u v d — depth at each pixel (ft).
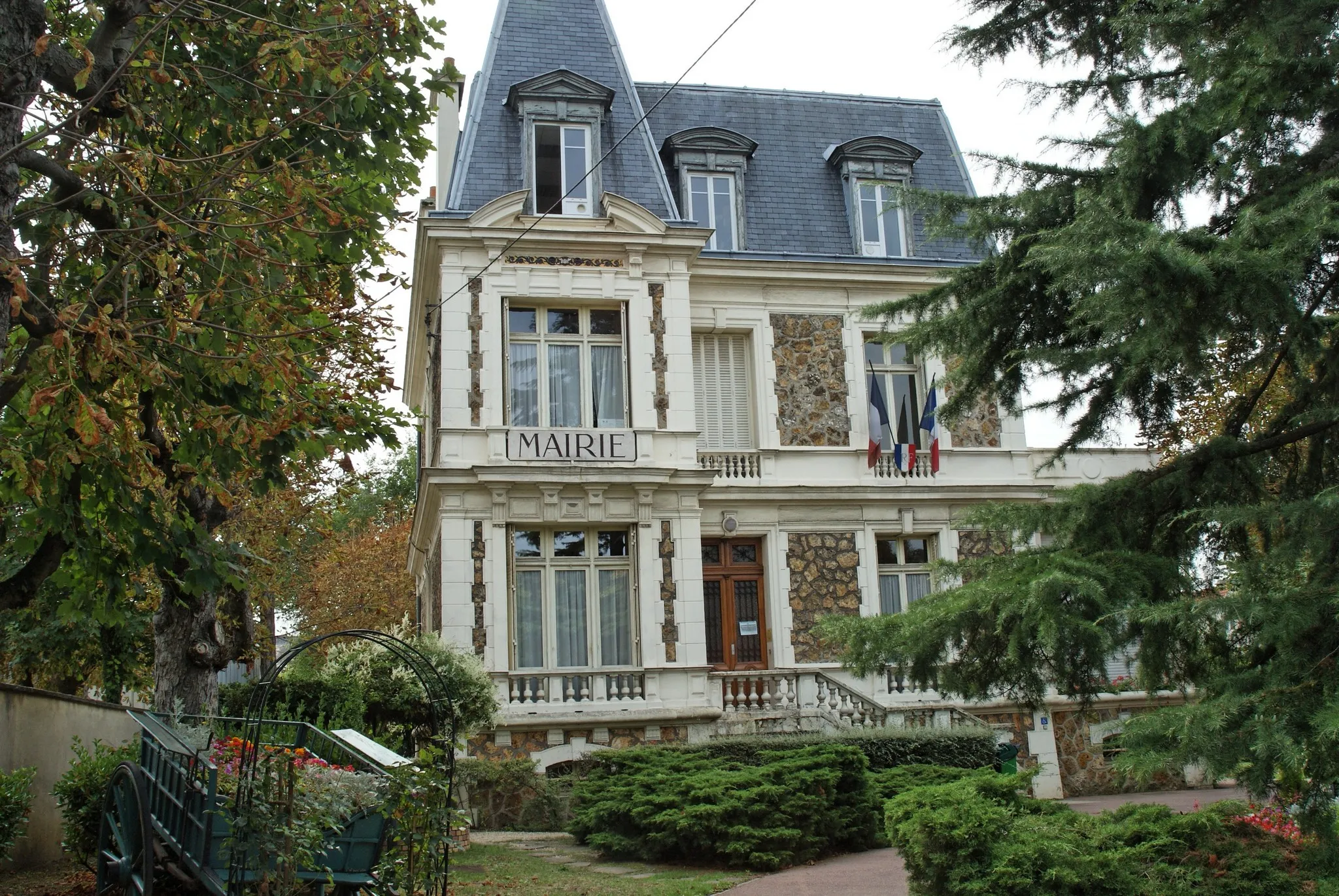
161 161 30.32
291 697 52.70
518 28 75.87
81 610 37.47
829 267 75.00
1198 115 29.07
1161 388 31.78
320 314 41.45
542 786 57.88
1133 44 29.99
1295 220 26.00
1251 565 25.62
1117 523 30.32
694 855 43.73
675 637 66.64
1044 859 27.12
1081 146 32.35
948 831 28.17
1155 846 27.43
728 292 74.28
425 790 27.76
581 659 66.74
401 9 35.78
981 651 29.81
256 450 35.17
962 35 35.24
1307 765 22.50
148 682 89.51
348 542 116.88
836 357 75.31
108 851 33.83
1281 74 27.86
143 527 33.40
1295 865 26.84
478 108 72.33
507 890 37.11
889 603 74.23
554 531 67.56
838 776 45.42
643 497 67.26
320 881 27.58
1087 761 70.18
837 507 73.46
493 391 66.59
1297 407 31.22
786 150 81.46
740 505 72.13
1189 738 23.25
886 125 85.05
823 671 70.44
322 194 33.32
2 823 35.60
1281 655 24.03
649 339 69.21
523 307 69.10
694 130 77.51
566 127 72.08
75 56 30.78
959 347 33.68
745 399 74.84
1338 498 24.41
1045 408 33.04
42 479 29.94
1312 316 28.50
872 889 36.73
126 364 29.37
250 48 35.14
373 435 41.75
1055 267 26.86
